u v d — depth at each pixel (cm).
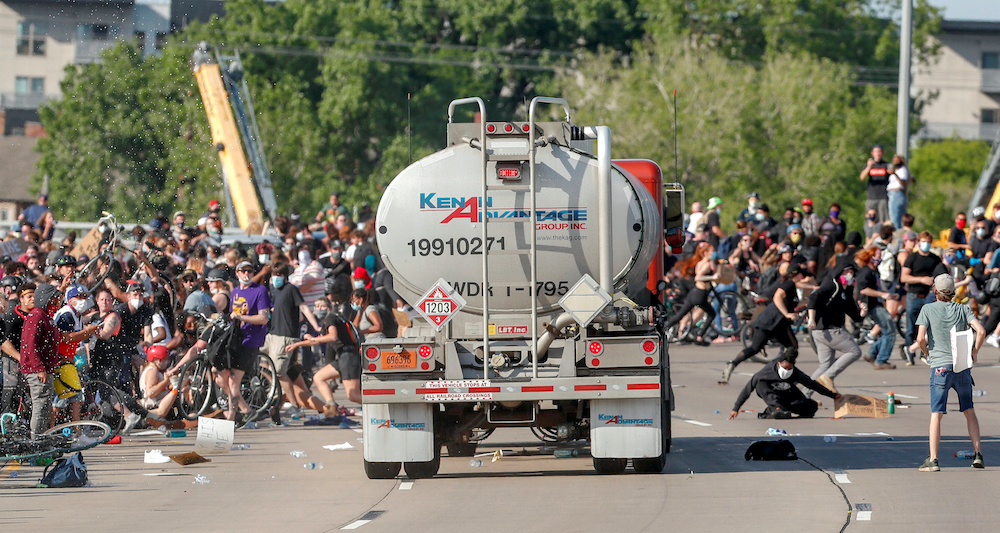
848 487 3934
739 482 4056
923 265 8356
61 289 5812
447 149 4134
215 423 5072
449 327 4134
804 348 9638
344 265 8462
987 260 9644
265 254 8069
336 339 5925
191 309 6022
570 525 3381
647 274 4306
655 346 4044
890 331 8231
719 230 10750
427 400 4059
